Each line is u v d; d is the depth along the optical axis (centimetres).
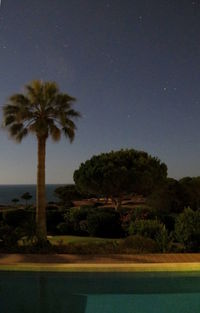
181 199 3097
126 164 3441
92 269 954
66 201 5262
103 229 2014
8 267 961
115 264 959
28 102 1811
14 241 1234
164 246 1180
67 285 895
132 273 945
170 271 951
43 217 1788
